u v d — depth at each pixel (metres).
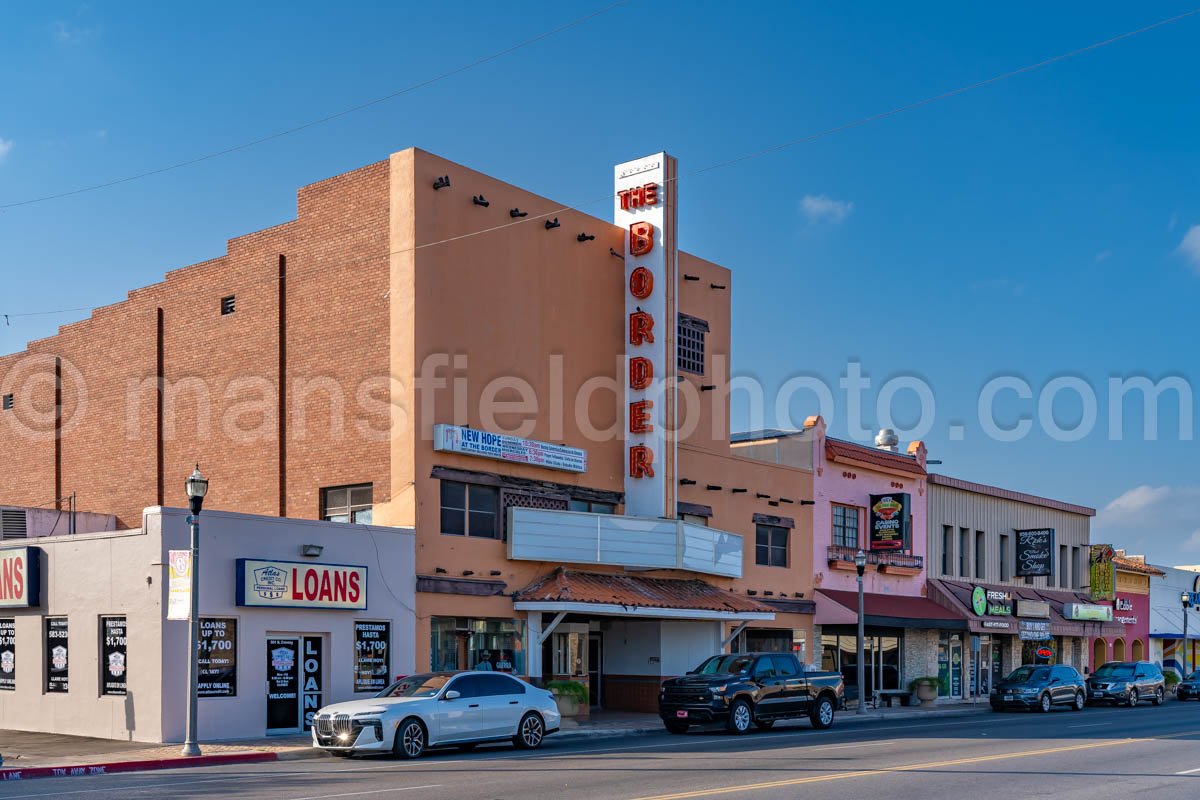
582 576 29.94
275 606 23.38
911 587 43.91
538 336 30.06
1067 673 40.09
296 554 24.14
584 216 31.95
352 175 28.59
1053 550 49.75
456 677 20.95
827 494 40.34
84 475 33.97
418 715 19.97
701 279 36.12
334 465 28.03
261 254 30.42
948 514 46.56
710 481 35.16
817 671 28.64
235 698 22.95
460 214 28.23
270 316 29.92
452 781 16.08
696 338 35.69
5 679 25.33
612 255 32.81
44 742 22.23
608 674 33.66
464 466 27.64
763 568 36.94
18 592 24.70
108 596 23.33
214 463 30.73
